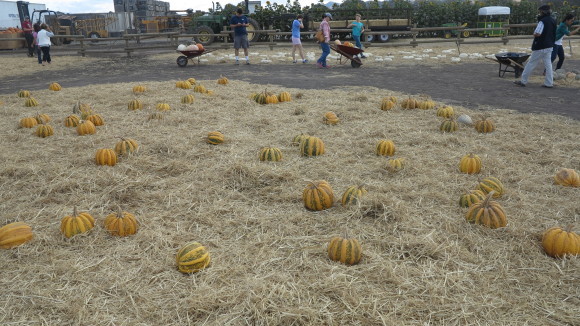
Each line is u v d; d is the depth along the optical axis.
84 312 2.88
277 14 28.48
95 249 3.70
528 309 2.91
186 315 2.87
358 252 3.43
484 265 3.42
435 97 10.41
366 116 8.32
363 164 5.77
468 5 31.55
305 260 3.49
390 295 3.05
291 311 2.84
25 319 2.84
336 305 2.94
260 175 5.21
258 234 3.95
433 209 4.37
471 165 5.37
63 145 6.55
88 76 15.58
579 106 9.16
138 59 21.39
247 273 3.34
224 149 6.32
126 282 3.23
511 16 31.25
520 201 4.54
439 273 3.30
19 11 36.50
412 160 5.84
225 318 2.82
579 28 13.56
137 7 41.94
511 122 7.74
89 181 5.09
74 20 38.22
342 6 32.28
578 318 2.81
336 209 4.43
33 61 21.05
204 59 20.05
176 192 4.86
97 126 7.64
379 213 4.21
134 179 5.24
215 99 10.02
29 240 3.79
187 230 4.08
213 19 26.47
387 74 14.79
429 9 31.12
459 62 17.81
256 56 20.86
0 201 4.69
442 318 2.82
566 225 4.06
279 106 9.35
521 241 3.71
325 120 7.76
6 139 6.90
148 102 9.65
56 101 10.20
